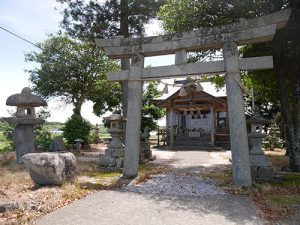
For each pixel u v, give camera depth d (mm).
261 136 9125
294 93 10984
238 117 7930
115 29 17516
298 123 10789
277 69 11188
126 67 16891
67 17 17109
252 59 7988
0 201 5934
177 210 5828
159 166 12922
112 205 6160
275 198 6875
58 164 7465
